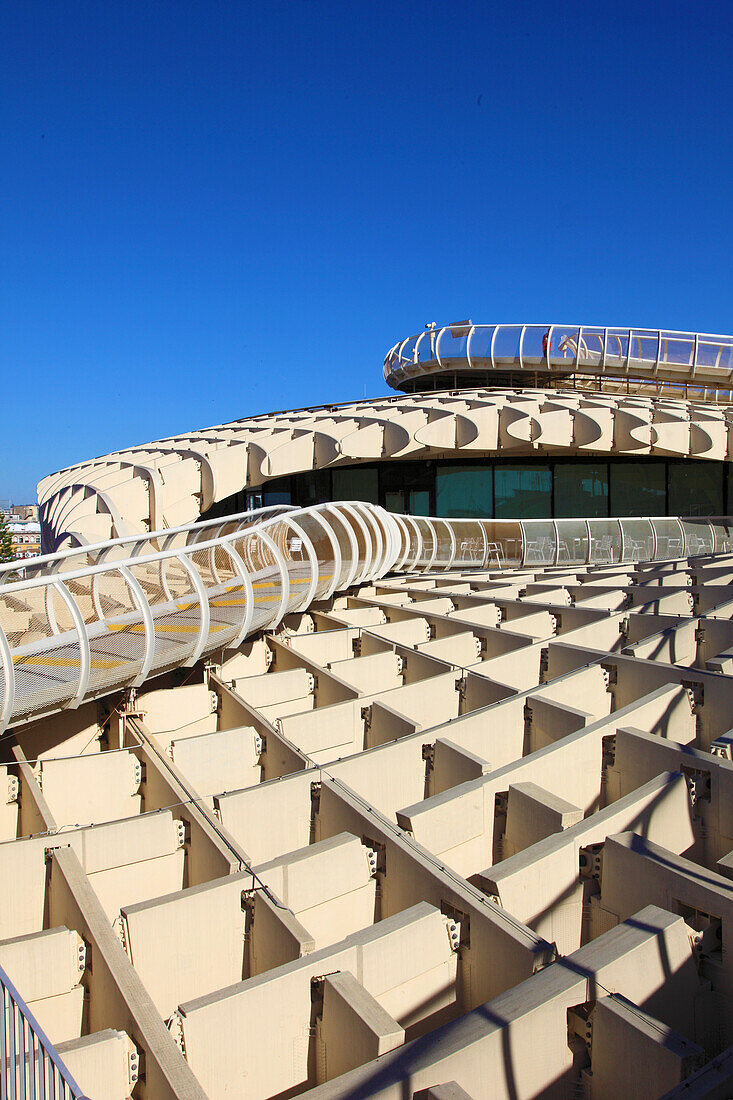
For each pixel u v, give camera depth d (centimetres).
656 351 3703
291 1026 811
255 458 2759
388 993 870
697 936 880
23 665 1032
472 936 901
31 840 981
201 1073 761
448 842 1106
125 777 1218
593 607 2066
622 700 1526
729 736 1195
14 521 12788
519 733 1427
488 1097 707
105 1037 735
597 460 3494
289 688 1573
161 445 3303
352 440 2808
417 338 4038
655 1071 703
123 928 873
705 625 1673
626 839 1014
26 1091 486
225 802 1104
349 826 1120
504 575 2552
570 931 1013
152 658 1198
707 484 3550
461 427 2881
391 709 1438
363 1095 643
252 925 941
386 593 2327
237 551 1546
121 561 1203
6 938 942
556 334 3766
